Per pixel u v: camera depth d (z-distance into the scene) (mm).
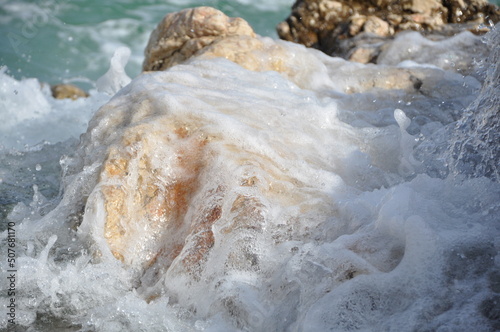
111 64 5707
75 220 3445
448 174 3455
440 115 4586
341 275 2797
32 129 5852
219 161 3484
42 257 3213
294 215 3242
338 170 3707
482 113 3529
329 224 3186
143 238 3316
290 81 4930
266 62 5152
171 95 3910
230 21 5590
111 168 3447
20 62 10750
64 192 3672
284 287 2889
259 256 3041
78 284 3150
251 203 3236
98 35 12016
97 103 5840
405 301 2596
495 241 2727
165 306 3010
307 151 3779
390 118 4523
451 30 6586
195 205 3365
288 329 2758
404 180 3650
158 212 3385
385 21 6777
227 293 2934
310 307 2699
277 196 3365
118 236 3291
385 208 2949
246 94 4270
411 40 6172
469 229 2814
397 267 2691
